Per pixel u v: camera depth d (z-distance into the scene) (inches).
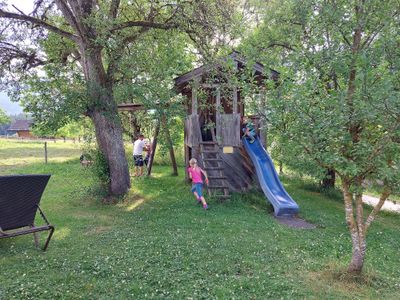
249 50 304.7
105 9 409.4
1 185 219.9
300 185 590.6
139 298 177.8
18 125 3120.1
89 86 380.5
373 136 198.2
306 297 184.4
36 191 239.0
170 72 400.5
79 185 507.8
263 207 415.5
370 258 257.3
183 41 450.3
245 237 287.6
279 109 200.1
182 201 421.1
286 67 223.0
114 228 306.7
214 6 390.9
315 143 196.2
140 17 462.6
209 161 470.6
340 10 222.8
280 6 423.5
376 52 198.4
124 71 391.5
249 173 486.0
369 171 194.7
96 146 469.1
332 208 443.8
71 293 180.7
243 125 526.9
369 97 178.7
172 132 544.1
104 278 199.9
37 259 226.1
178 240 271.1
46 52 485.4
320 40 226.2
